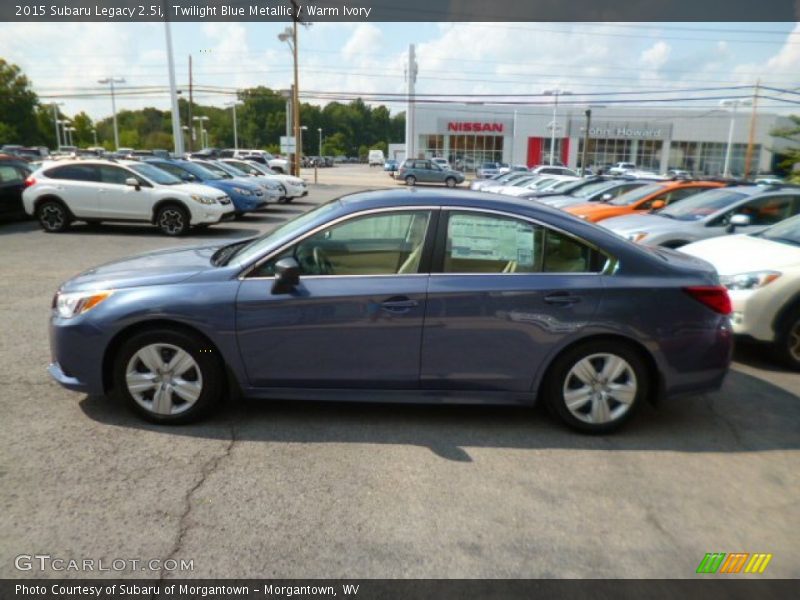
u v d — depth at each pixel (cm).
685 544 282
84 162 1312
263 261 379
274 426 391
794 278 527
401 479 330
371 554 267
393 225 383
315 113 12825
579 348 380
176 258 435
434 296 370
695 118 6362
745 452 377
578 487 328
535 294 372
